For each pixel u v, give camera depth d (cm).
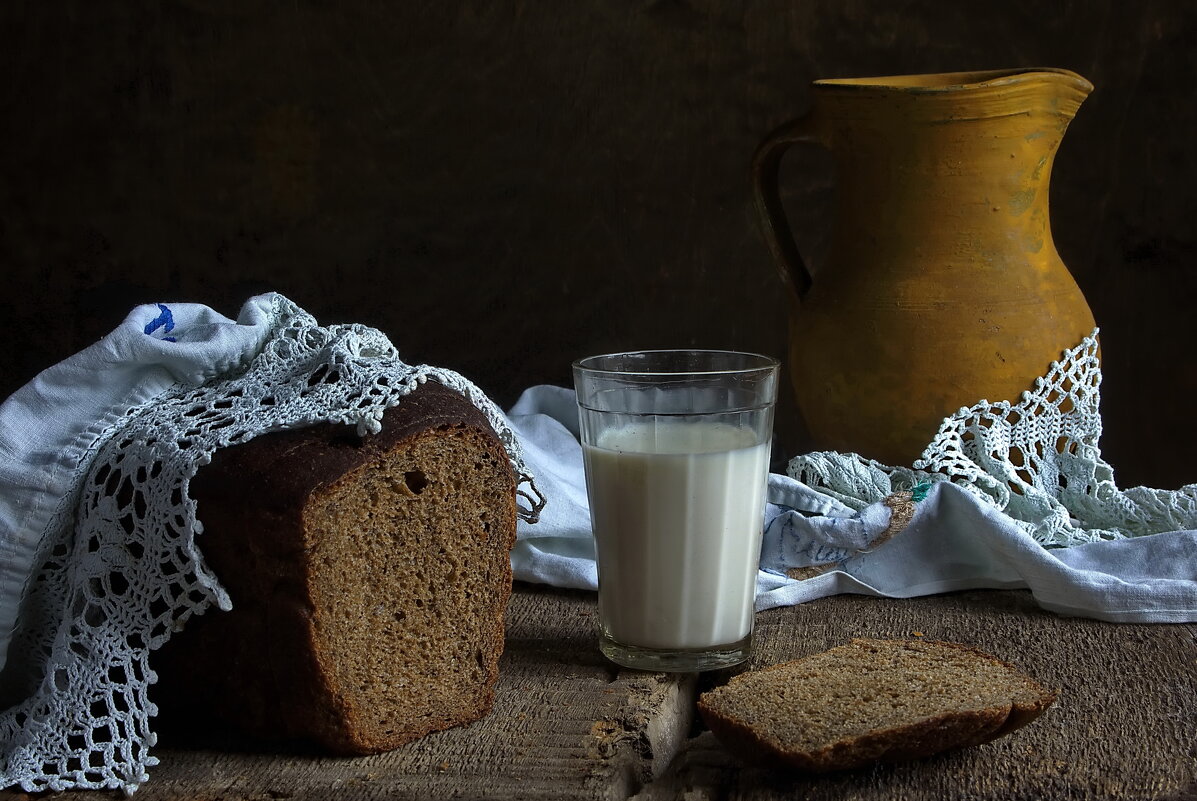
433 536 85
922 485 100
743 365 92
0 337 139
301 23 132
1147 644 93
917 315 101
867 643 91
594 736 85
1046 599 96
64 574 87
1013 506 102
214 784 83
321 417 84
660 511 89
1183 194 128
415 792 82
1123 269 130
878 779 83
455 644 86
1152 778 83
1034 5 127
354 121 134
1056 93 100
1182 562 97
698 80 131
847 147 103
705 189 132
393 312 136
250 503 82
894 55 129
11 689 88
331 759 84
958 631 95
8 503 85
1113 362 131
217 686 85
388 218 135
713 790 83
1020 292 102
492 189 134
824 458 102
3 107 135
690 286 134
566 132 133
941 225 101
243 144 134
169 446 84
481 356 136
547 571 99
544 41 131
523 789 82
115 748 85
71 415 87
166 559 83
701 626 90
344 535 83
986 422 103
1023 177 101
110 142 135
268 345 90
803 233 132
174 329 92
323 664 83
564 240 134
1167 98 127
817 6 129
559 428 108
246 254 136
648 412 90
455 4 131
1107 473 102
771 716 84
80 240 137
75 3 133
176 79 134
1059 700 88
